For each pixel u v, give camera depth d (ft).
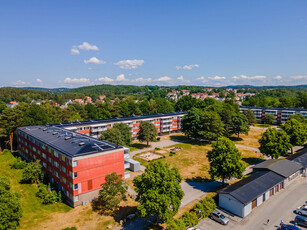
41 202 155.22
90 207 149.69
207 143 326.85
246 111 451.94
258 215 137.69
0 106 582.35
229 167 159.63
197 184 184.24
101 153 159.22
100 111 451.53
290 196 162.71
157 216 125.80
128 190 173.99
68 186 154.51
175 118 399.44
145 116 369.91
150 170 124.77
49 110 384.06
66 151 159.94
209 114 322.55
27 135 236.43
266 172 175.11
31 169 177.88
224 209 145.59
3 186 130.11
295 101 569.23
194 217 126.72
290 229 117.19
